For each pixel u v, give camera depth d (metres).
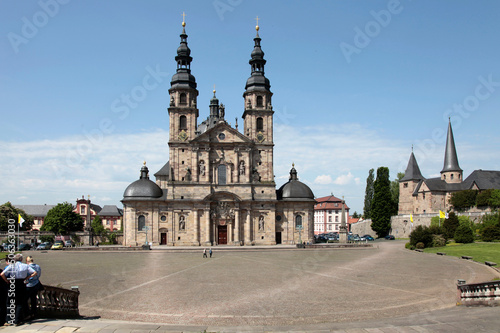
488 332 19.41
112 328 19.28
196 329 19.88
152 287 37.84
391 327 20.64
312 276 44.91
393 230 144.75
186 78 110.56
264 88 113.31
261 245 106.31
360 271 48.97
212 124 158.25
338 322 24.70
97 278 43.84
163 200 104.50
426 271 48.25
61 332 18.28
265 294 34.03
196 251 85.62
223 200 106.19
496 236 85.12
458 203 125.75
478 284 28.08
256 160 110.62
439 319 22.62
